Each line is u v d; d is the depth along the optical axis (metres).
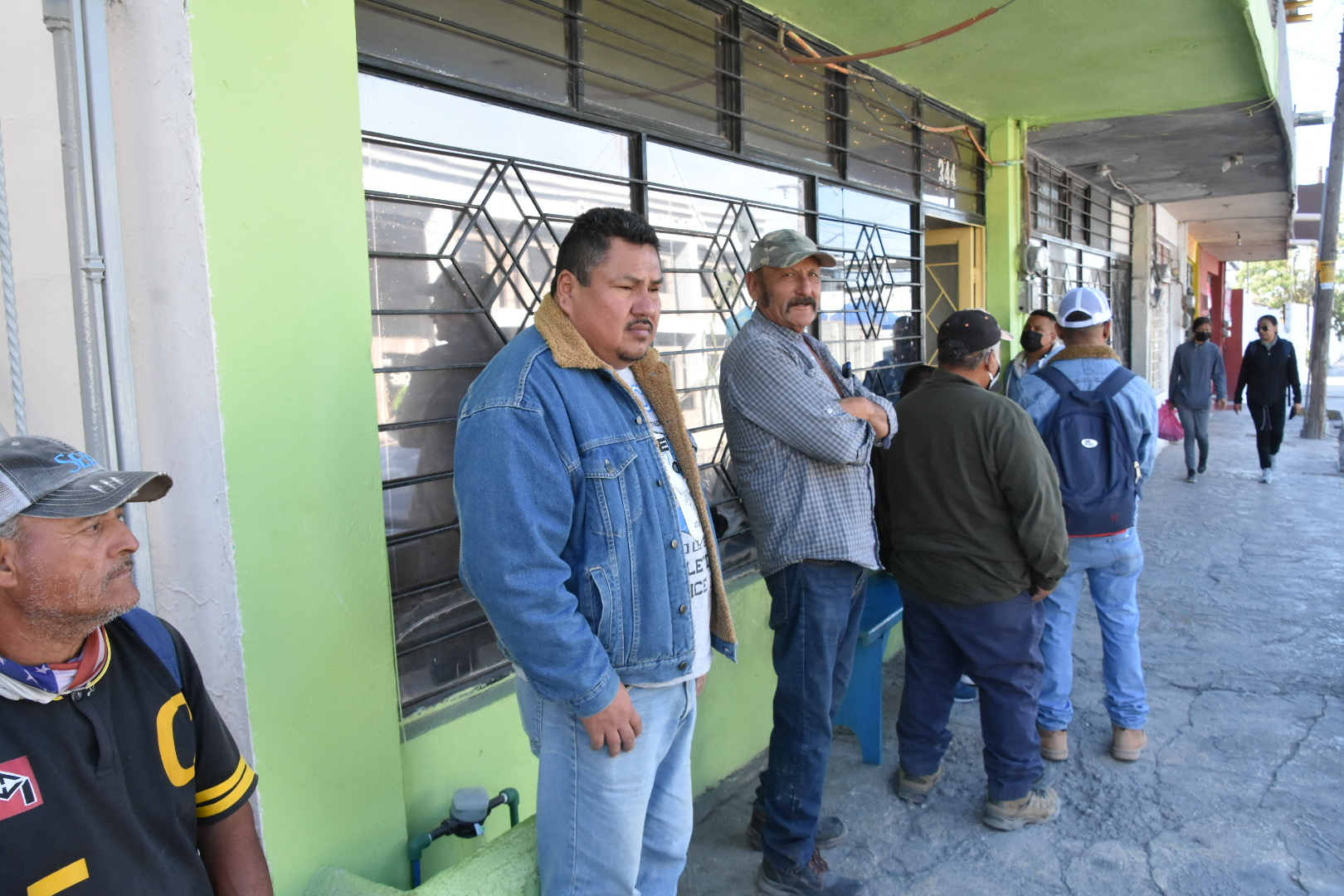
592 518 1.66
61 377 1.94
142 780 1.19
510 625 1.55
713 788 3.33
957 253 6.18
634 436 1.73
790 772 2.57
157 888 1.19
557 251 2.72
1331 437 13.05
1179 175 8.40
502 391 1.60
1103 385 3.28
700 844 2.95
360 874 1.99
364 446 1.93
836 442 2.46
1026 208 6.23
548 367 1.66
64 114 1.61
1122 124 6.16
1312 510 7.69
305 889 1.86
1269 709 3.83
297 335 1.79
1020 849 2.88
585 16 2.81
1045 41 4.29
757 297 2.71
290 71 1.75
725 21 3.51
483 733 2.38
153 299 1.71
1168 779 3.28
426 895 1.75
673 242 3.23
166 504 1.77
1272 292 45.62
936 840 2.95
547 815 1.77
